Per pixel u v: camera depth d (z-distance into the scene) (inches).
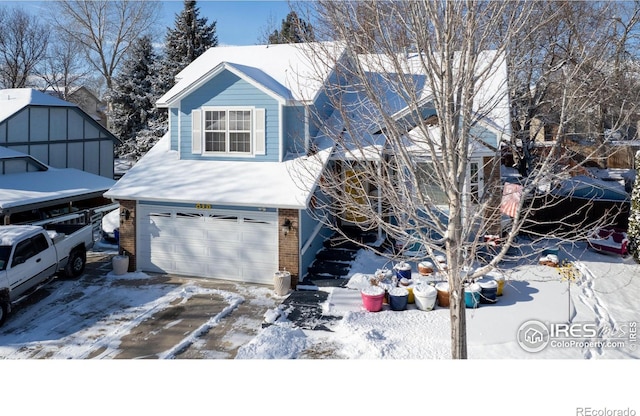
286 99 607.2
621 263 609.6
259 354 378.9
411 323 436.5
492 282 473.4
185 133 668.1
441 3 275.4
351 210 365.1
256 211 569.6
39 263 519.8
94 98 2448.3
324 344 404.8
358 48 339.9
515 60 389.7
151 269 617.3
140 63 1400.1
